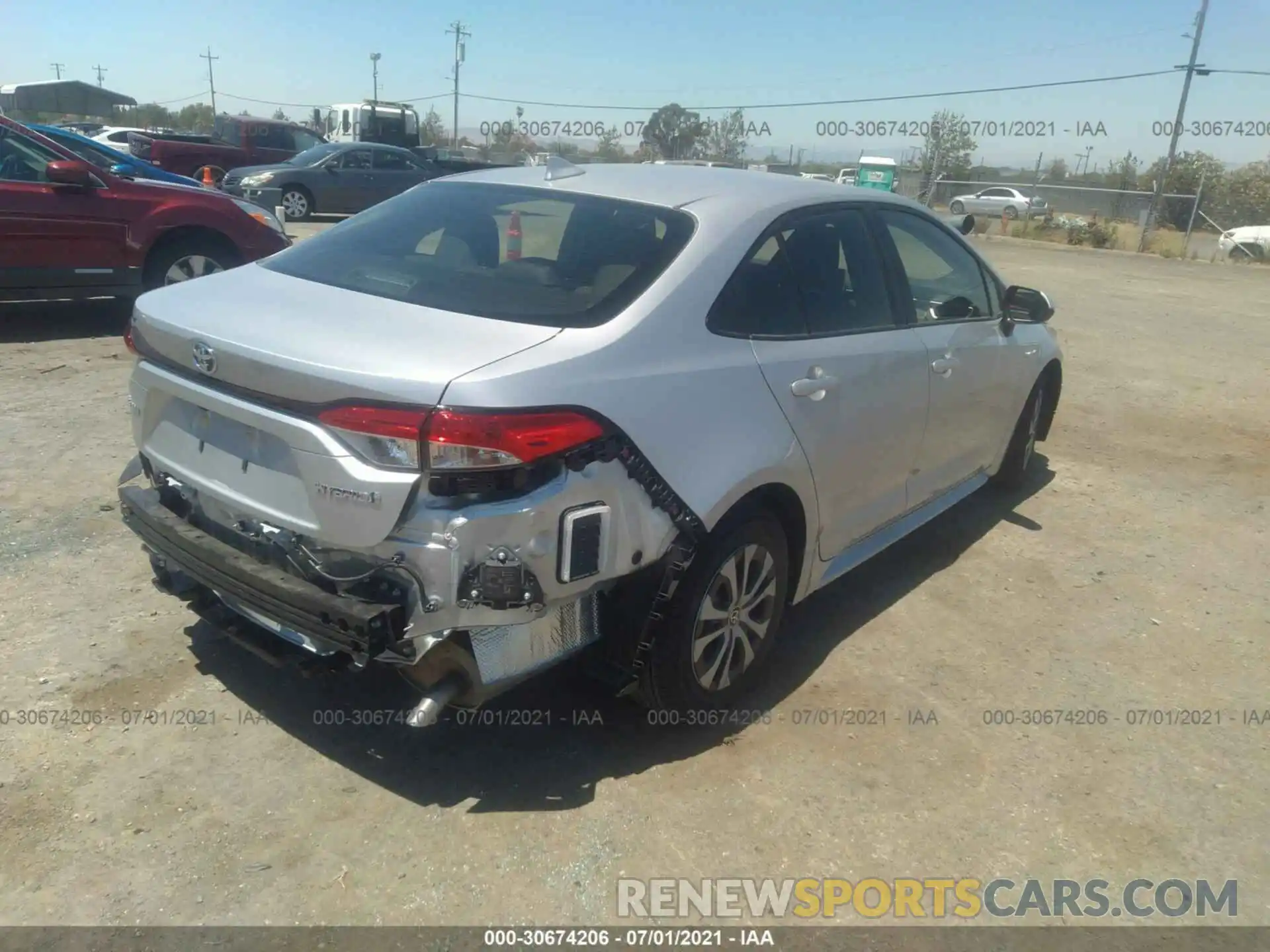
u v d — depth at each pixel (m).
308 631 2.58
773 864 2.73
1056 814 3.01
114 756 2.96
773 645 3.52
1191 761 3.32
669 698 3.10
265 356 2.60
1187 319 12.99
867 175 33.34
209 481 2.88
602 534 2.64
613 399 2.65
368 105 29.31
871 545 4.08
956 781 3.13
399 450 2.42
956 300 4.50
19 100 41.75
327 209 19.23
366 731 3.16
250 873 2.57
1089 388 8.45
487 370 2.47
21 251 7.33
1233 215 31.05
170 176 10.12
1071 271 19.45
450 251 3.25
